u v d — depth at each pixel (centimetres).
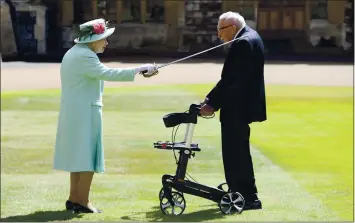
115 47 5041
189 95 2600
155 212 1034
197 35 5050
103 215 1013
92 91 1009
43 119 2103
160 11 5078
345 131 1864
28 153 1591
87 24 1019
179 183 996
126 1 5050
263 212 1028
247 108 1017
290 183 1261
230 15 1027
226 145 1034
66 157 1003
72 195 1042
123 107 2323
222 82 1009
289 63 4253
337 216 1020
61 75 1014
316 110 2255
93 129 1009
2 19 4859
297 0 5031
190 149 996
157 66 1023
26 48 4909
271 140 1725
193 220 973
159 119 2091
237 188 1038
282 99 2508
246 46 998
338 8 5003
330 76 3425
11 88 2842
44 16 4934
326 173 1361
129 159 1503
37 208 1070
